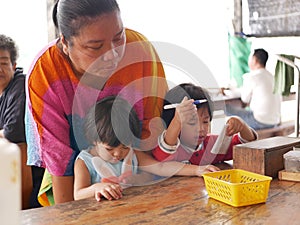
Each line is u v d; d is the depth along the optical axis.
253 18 3.57
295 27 3.32
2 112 2.00
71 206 1.01
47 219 0.92
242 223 0.87
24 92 1.98
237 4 3.64
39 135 1.40
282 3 3.35
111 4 1.34
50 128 1.39
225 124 1.48
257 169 1.22
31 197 1.89
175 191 1.13
